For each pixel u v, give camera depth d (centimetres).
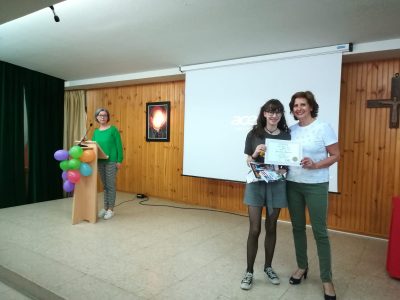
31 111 476
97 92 560
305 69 326
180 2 230
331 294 189
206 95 401
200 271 231
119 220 362
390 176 315
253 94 362
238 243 294
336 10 235
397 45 283
